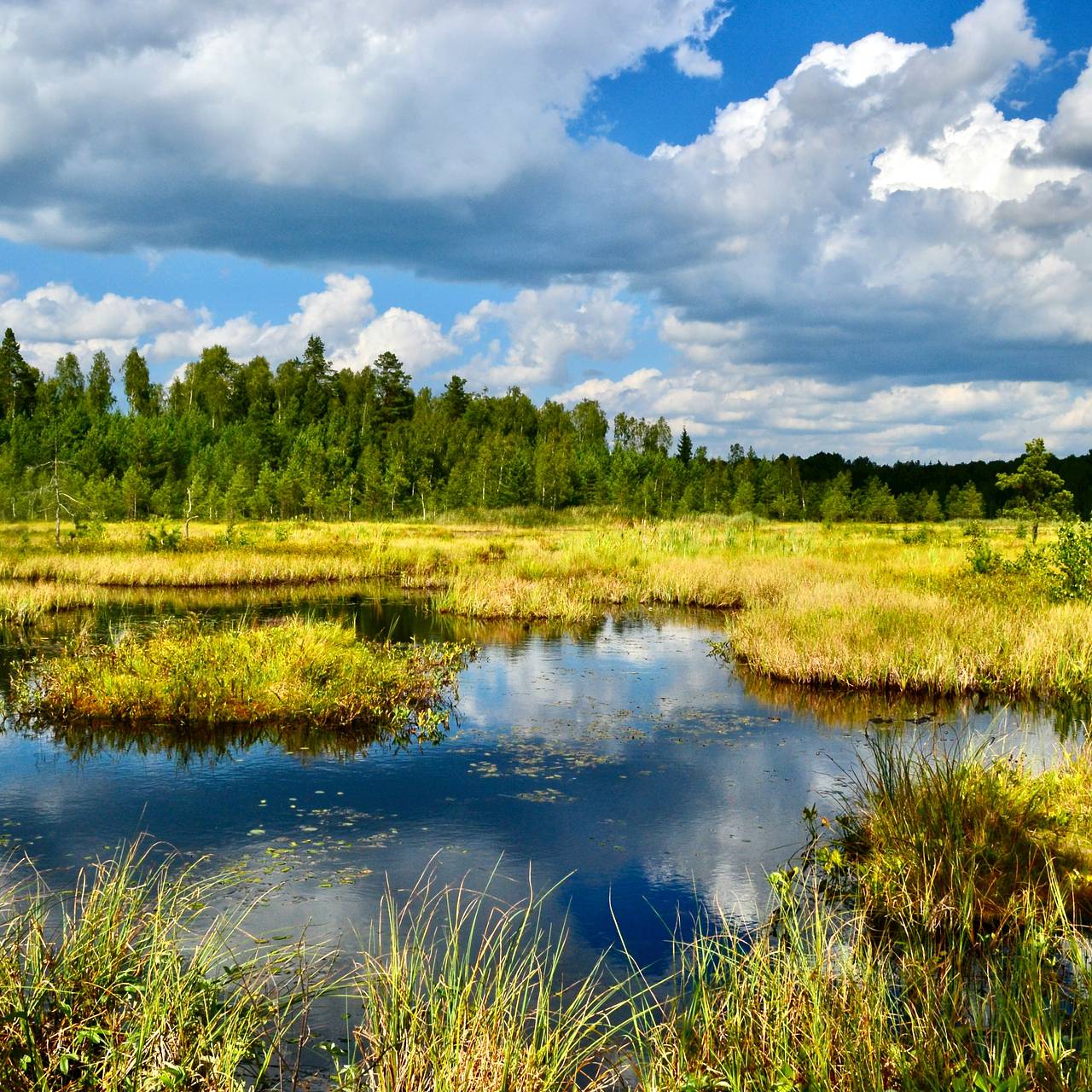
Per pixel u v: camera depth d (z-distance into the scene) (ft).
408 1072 12.05
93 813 25.07
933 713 36.91
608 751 31.63
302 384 394.11
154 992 13.24
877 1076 11.28
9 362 330.34
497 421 382.42
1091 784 23.53
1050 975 14.78
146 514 218.18
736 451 406.82
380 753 31.37
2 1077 11.55
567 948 17.24
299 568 93.71
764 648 46.96
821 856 20.99
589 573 86.48
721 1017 13.65
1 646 52.11
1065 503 79.36
